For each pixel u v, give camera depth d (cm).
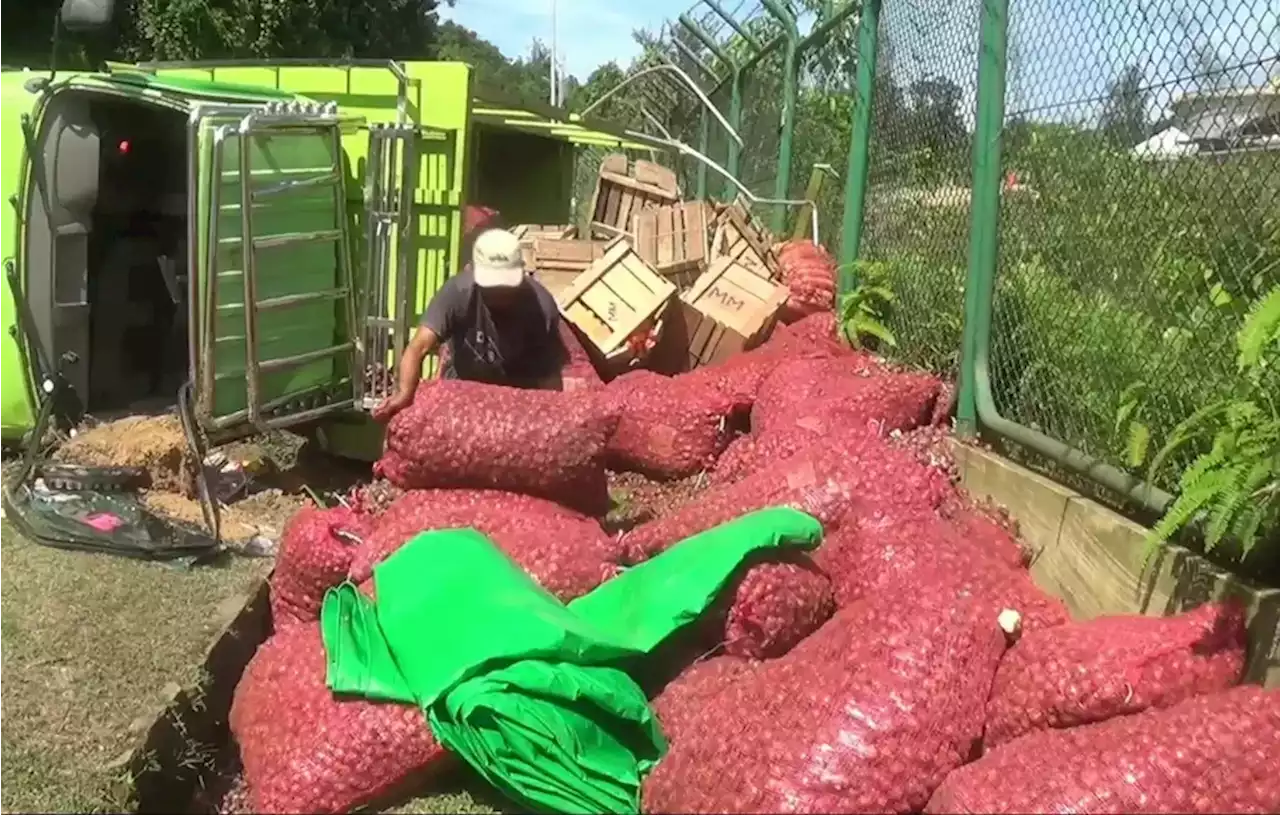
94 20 660
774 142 1184
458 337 609
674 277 848
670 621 371
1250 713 302
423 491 468
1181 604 386
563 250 861
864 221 824
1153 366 441
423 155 734
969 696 328
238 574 526
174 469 640
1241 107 404
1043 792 293
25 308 652
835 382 614
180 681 409
